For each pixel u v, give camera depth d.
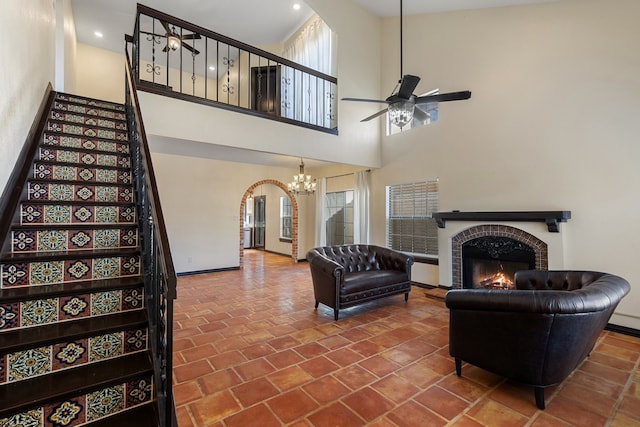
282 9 6.14
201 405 2.08
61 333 1.61
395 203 5.90
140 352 1.79
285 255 9.45
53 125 3.15
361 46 5.69
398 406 2.08
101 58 7.21
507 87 4.25
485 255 4.43
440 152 5.04
